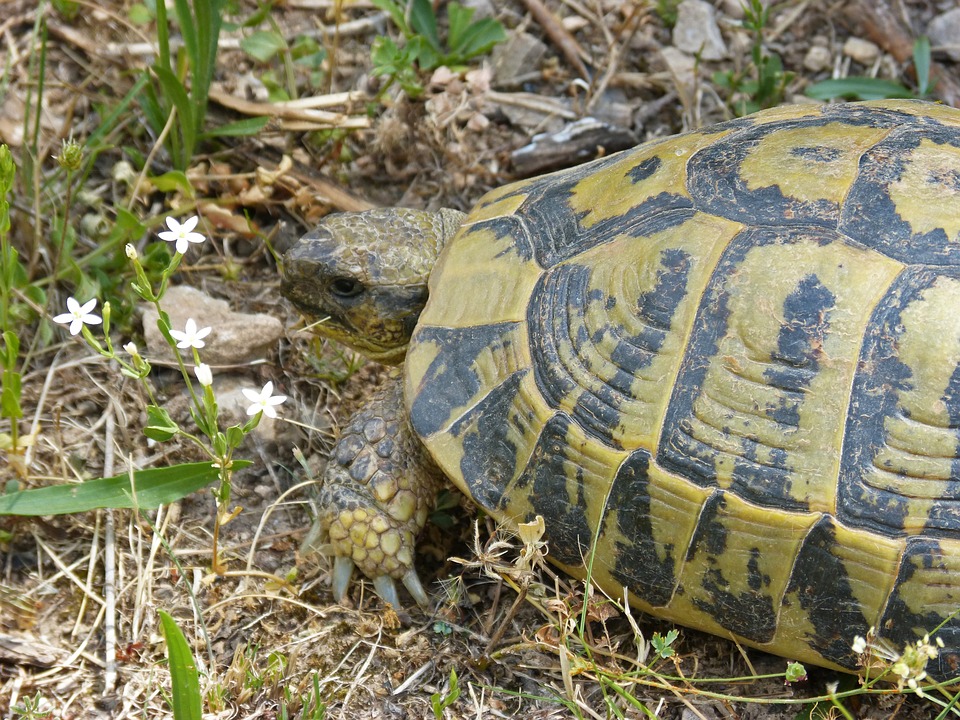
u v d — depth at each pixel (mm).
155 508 419
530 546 363
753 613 372
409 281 426
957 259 367
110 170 507
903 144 387
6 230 405
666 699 391
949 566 358
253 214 511
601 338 383
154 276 479
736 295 371
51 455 434
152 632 399
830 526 362
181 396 454
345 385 469
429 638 405
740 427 367
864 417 362
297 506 438
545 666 397
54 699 383
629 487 375
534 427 385
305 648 400
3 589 403
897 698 382
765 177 385
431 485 416
